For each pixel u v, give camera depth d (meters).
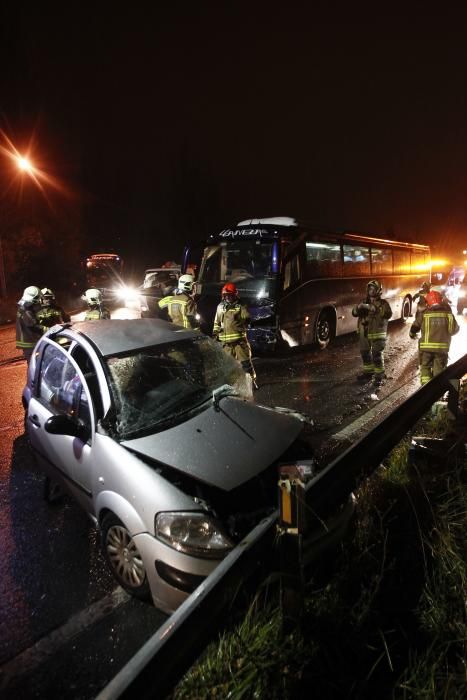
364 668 2.44
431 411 6.01
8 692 2.50
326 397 7.20
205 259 10.15
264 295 9.30
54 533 3.90
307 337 10.30
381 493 3.96
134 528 2.93
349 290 11.77
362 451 3.31
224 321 7.20
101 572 3.41
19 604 3.12
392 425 3.82
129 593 3.15
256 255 9.45
